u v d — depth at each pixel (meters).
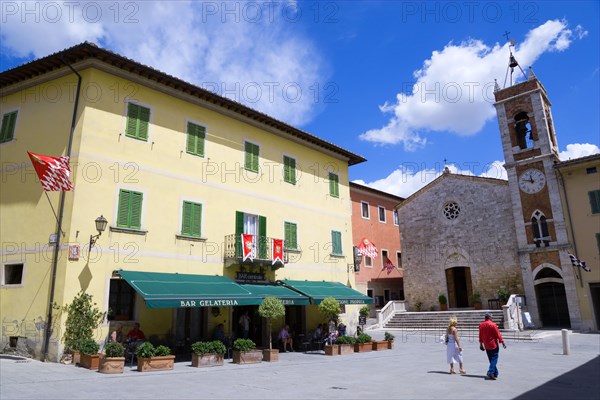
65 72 17.05
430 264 38.00
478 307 34.25
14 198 16.83
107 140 16.69
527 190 32.38
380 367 15.32
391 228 43.44
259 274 21.42
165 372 13.48
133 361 15.23
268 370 14.52
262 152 23.12
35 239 15.80
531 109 33.28
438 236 37.97
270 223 22.73
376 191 41.69
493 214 35.31
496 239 34.81
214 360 15.26
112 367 13.02
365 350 20.44
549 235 30.78
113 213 16.38
